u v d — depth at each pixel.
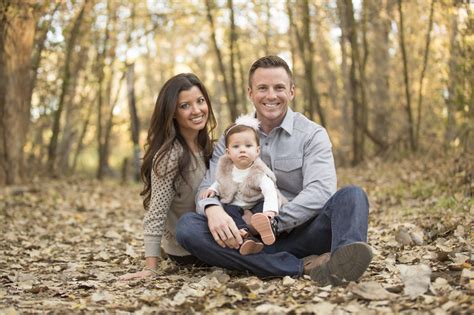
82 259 4.88
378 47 14.79
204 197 3.68
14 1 8.67
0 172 9.94
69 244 5.75
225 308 2.95
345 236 3.21
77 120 16.19
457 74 8.26
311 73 13.42
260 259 3.49
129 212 8.30
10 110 9.93
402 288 3.05
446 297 2.78
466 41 7.71
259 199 3.67
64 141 15.80
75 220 7.32
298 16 13.71
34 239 5.93
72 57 13.29
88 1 11.75
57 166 14.95
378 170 10.69
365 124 13.14
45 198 9.05
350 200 3.29
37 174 12.88
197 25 15.43
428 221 5.07
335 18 13.04
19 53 9.86
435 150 10.45
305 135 3.84
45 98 13.28
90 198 9.56
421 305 2.75
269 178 3.67
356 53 12.80
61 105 12.80
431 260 3.73
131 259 4.76
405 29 13.02
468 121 8.34
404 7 12.23
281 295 3.11
